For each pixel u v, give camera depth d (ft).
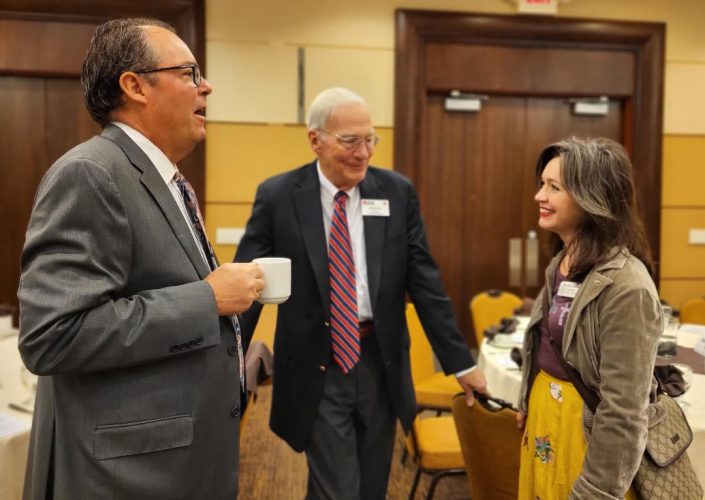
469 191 16.30
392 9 15.29
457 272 16.44
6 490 5.20
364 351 6.03
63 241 3.31
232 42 14.82
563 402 4.50
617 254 4.27
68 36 14.03
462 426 5.72
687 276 16.80
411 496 8.43
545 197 4.62
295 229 6.04
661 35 15.90
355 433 6.15
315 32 15.10
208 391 3.83
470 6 15.43
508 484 5.39
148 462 3.59
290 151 15.21
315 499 5.97
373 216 6.11
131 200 3.61
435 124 16.06
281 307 6.21
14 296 14.73
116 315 3.36
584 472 4.06
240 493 9.30
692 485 4.28
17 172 14.55
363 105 5.84
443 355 6.25
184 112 3.92
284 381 6.13
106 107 3.88
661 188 16.35
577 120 16.46
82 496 3.50
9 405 6.10
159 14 14.20
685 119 16.46
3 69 13.93
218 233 15.14
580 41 15.75
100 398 3.54
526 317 11.03
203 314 3.63
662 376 5.49
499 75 15.64
